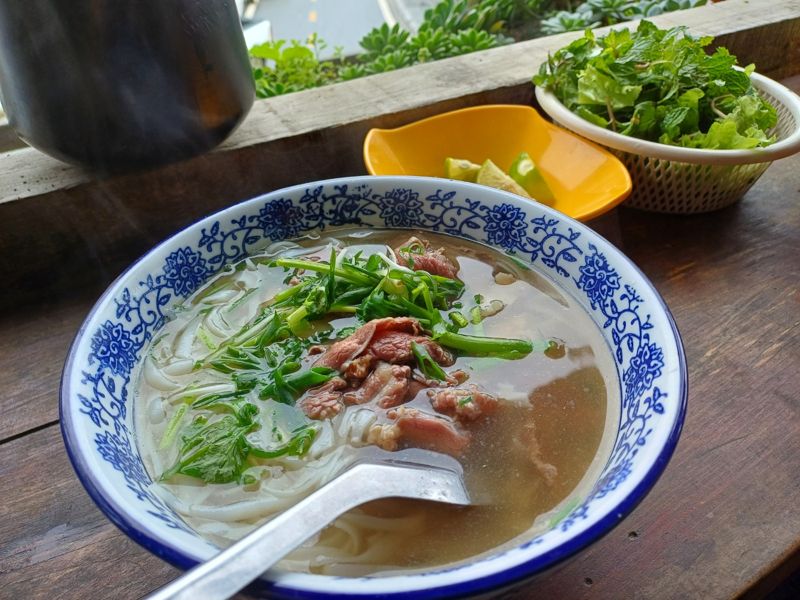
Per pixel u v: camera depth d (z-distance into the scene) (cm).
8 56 31
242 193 41
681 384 20
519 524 21
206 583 15
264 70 58
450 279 29
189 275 28
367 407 24
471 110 44
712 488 25
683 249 39
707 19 59
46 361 33
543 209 28
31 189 35
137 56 31
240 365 26
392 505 21
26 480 27
